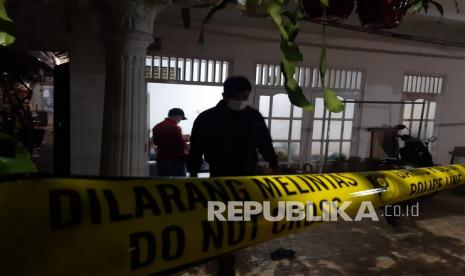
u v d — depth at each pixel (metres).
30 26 3.80
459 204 4.92
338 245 3.31
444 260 3.04
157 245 0.67
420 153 4.85
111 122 3.16
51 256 0.54
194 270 2.64
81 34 4.01
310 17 0.88
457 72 6.44
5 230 0.50
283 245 3.25
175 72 4.72
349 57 5.60
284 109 5.43
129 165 3.20
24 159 0.62
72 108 4.16
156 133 4.20
